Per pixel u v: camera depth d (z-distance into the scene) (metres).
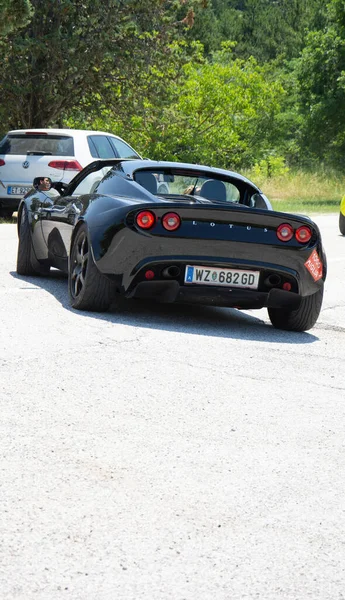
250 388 5.95
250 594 3.11
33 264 10.30
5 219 19.80
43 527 3.54
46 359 6.24
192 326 8.06
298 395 5.88
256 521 3.76
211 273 7.77
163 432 4.87
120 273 7.74
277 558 3.42
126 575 3.18
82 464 4.28
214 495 4.02
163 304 9.28
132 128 37.50
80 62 29.33
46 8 28.75
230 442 4.79
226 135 44.88
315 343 7.82
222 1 85.50
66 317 7.84
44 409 5.10
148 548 3.41
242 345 7.35
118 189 8.17
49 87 29.50
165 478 4.18
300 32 74.38
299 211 29.36
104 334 7.23
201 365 6.46
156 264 7.65
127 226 7.62
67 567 3.21
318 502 4.04
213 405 5.47
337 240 18.62
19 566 3.19
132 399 5.44
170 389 5.74
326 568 3.37
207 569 3.27
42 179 9.75
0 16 20.72
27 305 8.34
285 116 59.41
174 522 3.68
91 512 3.72
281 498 4.05
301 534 3.67
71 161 16.25
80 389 5.56
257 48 75.12
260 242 7.80
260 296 7.97
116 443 4.62
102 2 29.72
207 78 44.09
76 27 29.92
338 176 47.69
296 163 60.91
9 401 5.20
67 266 9.11
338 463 4.59
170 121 36.97
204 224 7.69
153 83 32.69
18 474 4.09
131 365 6.27
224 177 8.42
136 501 3.88
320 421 5.32
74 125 39.00
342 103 43.31
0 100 30.19
